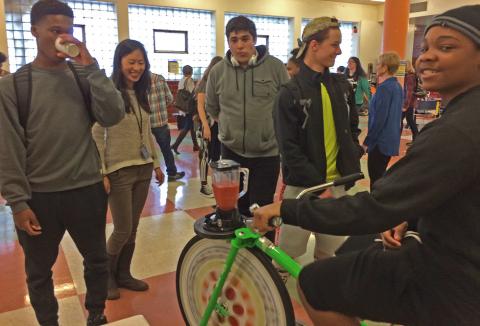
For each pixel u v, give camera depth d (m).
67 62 1.68
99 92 1.65
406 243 1.22
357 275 1.16
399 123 3.66
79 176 1.70
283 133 1.98
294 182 2.00
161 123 4.89
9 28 9.30
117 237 2.29
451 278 0.98
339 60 14.77
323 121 1.97
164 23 11.33
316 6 13.50
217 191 1.46
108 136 2.16
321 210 1.09
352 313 1.17
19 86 1.56
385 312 1.11
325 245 2.10
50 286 1.80
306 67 1.99
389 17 9.04
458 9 0.98
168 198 4.31
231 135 2.56
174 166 5.09
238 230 1.46
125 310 2.26
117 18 10.55
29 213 1.59
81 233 1.78
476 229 0.95
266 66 2.54
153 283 2.54
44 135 1.60
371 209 1.01
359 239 1.63
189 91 6.71
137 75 2.20
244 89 2.52
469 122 0.92
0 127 1.52
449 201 0.97
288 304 1.39
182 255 1.73
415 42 14.27
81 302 2.35
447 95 1.05
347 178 1.48
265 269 1.43
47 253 1.73
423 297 1.03
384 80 3.62
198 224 1.53
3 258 2.88
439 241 1.01
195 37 11.83
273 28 13.08
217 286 1.54
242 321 1.54
